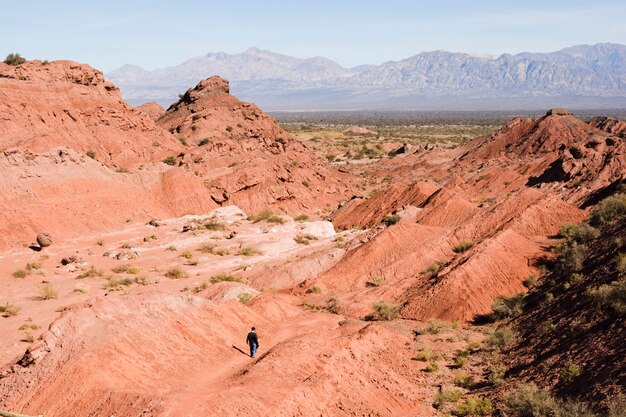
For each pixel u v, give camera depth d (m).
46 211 66.62
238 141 124.06
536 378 27.19
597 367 24.53
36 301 44.19
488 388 28.28
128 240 67.06
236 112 153.25
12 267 53.28
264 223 77.69
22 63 104.44
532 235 53.22
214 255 62.44
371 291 47.75
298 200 100.88
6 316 40.16
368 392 26.83
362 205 88.62
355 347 30.50
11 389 24.70
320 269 54.34
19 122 89.94
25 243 61.00
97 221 71.44
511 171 100.62
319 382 25.39
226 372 27.14
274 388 24.09
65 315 26.92
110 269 55.31
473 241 55.19
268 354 27.83
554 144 134.25
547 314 34.91
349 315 42.91
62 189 71.44
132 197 80.44
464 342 35.50
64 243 63.53
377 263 53.19
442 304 41.59
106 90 111.75
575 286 36.47
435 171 132.75
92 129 99.62
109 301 28.28
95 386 23.77
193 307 31.66
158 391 23.80
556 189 82.06
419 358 32.75
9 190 65.69
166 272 54.84
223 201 91.50
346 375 27.25
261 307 38.22
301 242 68.81
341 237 70.81
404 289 46.84
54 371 24.77
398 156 165.88
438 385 29.27
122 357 25.66
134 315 28.31
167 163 102.25
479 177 103.38
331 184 113.50
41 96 95.94
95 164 80.12
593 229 46.03
